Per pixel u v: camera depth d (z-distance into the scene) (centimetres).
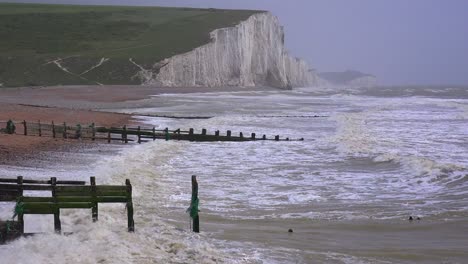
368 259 2288
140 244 2312
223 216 3089
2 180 2702
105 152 5559
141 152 5534
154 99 16100
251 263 2184
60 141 6238
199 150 6081
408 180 4247
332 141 6712
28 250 2106
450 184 4034
